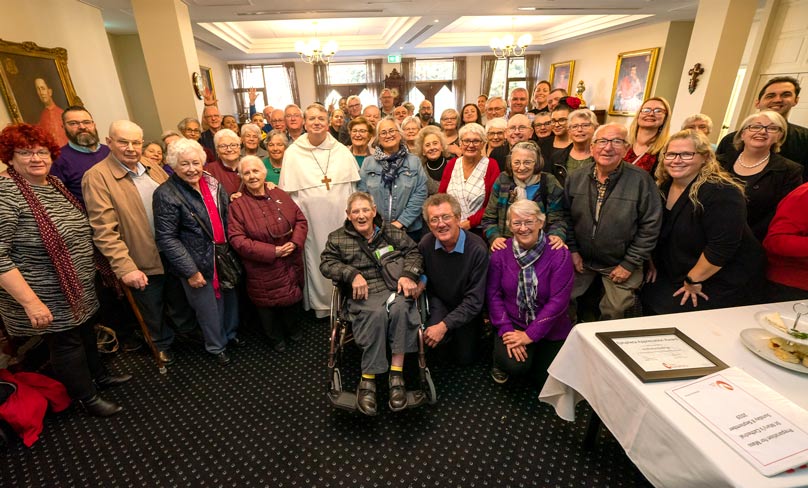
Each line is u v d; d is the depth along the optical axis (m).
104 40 4.41
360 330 1.80
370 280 1.98
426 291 2.10
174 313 2.36
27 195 1.52
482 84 11.45
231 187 2.48
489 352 2.37
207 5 4.50
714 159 1.65
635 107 7.84
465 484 1.53
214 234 2.11
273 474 1.59
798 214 1.51
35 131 1.51
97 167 1.92
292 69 10.63
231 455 1.69
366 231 1.99
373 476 1.57
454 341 2.16
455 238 1.86
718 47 4.25
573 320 2.31
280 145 2.72
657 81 7.30
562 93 3.73
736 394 1.02
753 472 0.83
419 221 2.62
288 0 4.55
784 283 1.65
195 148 1.91
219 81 9.75
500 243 1.96
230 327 2.45
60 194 1.69
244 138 3.02
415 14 5.66
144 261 2.07
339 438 1.77
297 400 2.02
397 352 1.82
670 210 1.79
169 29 3.83
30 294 1.53
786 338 1.12
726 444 0.90
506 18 7.74
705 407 0.99
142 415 1.93
